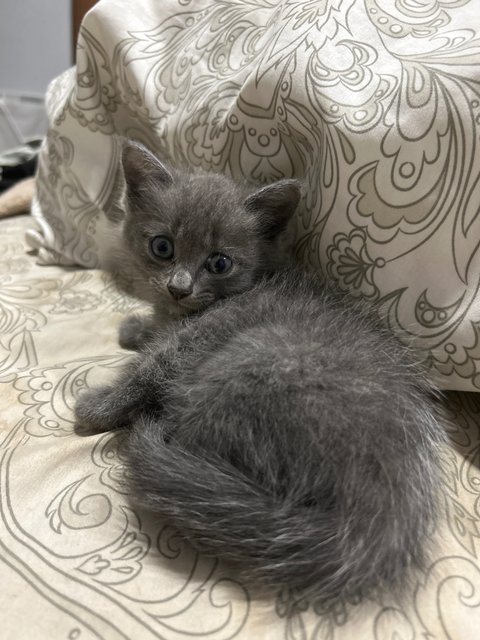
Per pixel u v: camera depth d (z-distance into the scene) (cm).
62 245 28
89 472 15
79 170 26
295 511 13
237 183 21
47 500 14
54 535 14
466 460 16
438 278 16
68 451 16
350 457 13
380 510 13
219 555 13
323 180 18
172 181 20
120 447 16
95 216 27
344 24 18
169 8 24
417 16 18
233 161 21
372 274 17
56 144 27
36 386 19
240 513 13
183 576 13
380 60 17
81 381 19
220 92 21
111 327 23
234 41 22
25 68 53
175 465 14
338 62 17
